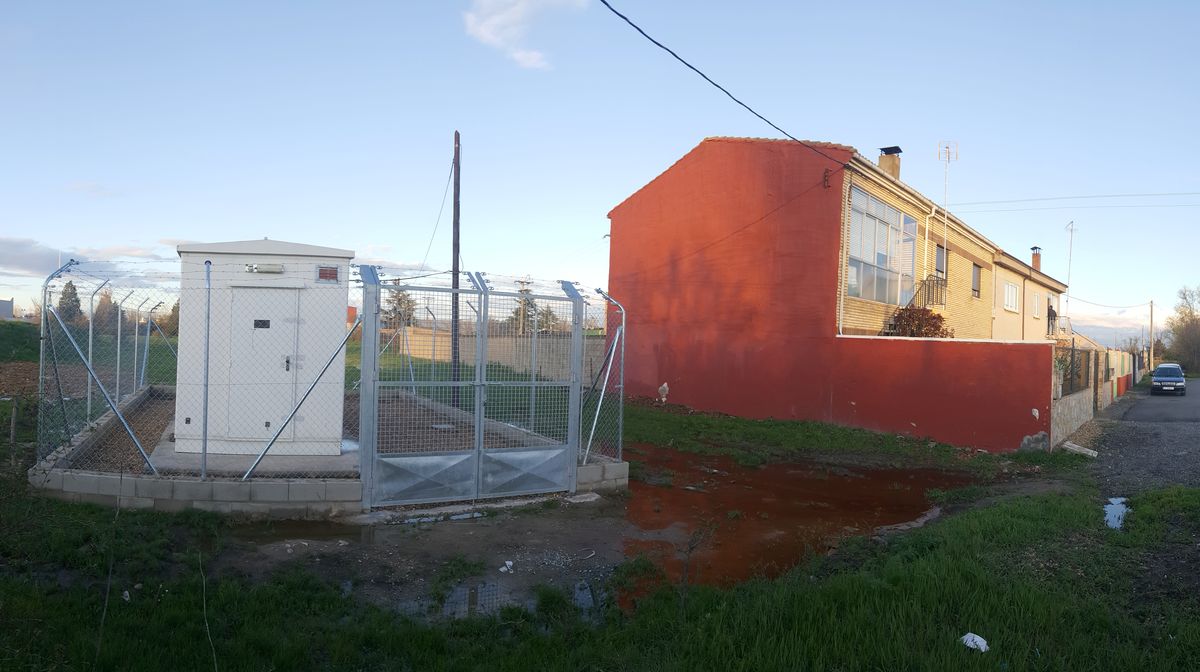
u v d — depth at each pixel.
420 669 4.32
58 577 5.14
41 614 4.38
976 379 14.48
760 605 4.91
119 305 10.81
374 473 7.71
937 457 13.55
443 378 8.45
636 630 4.88
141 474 7.45
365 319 7.71
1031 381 13.83
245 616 4.83
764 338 17.75
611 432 14.33
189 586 5.21
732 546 7.47
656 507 8.90
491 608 5.49
